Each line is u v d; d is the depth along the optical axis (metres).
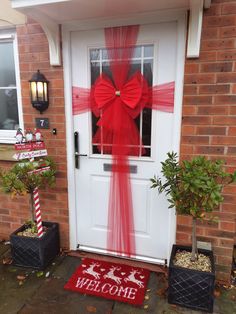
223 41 1.84
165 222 2.30
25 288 2.11
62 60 2.25
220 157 2.00
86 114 2.34
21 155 2.13
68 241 2.59
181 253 2.07
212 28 1.84
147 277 2.21
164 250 2.36
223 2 1.79
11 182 2.14
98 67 2.24
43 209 2.60
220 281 2.15
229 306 1.91
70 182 2.46
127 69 2.15
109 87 2.21
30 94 2.32
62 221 2.57
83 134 2.38
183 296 1.88
